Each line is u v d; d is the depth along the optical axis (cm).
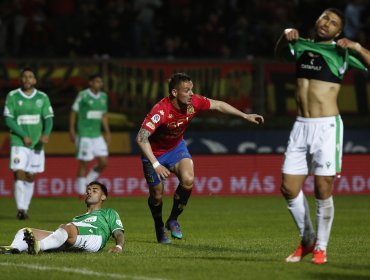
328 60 2636
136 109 6272
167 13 7381
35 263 2681
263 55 6981
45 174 6394
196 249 3162
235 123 6412
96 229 2970
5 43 7100
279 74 6297
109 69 6216
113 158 6356
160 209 3378
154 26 7306
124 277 2416
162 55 7050
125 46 7000
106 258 2806
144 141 3072
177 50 6975
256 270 2542
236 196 6394
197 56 7025
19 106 4819
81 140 5966
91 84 5928
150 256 2892
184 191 3306
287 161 2675
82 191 6066
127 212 5100
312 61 2648
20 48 6956
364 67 2641
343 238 3619
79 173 6066
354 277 2428
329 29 2636
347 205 5569
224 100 6231
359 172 6425
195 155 6431
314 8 7044
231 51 7025
